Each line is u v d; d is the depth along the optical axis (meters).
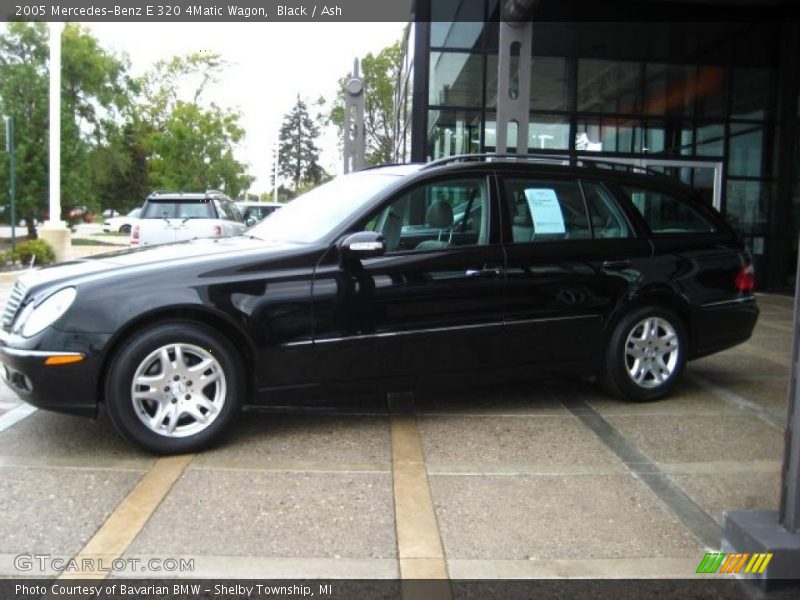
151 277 4.29
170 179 30.97
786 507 3.12
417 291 4.78
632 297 5.41
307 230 4.98
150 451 4.30
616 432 4.94
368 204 4.85
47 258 16.20
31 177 22.50
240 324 4.38
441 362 4.90
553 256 5.19
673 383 5.66
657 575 3.15
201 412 4.41
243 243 4.98
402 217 4.96
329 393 4.69
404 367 4.81
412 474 4.15
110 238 33.47
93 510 3.63
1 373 4.62
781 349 7.96
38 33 23.02
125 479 4.01
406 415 5.27
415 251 4.82
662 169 13.49
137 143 45.28
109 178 29.62
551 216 5.29
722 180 13.63
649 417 5.29
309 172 90.94
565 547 3.37
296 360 4.54
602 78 13.20
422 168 5.10
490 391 5.93
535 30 13.00
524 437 4.81
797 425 3.06
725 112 13.56
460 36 12.46
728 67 13.50
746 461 4.44
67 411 4.18
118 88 26.48
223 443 4.61
